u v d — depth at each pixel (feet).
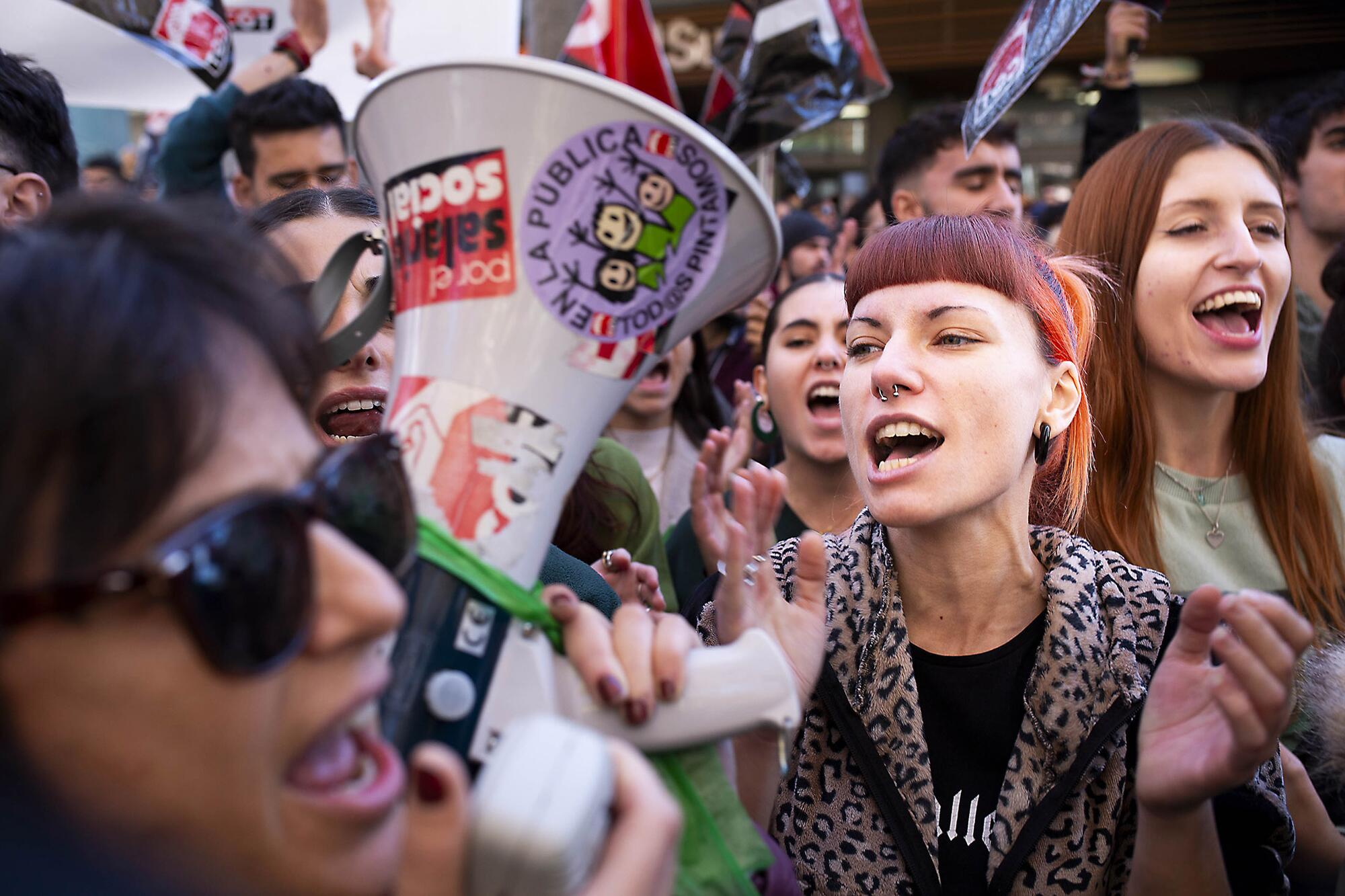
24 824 1.85
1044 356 4.69
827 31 11.55
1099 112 11.51
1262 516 6.72
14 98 5.76
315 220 4.60
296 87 10.56
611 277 2.76
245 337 2.19
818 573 3.60
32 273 1.94
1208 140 6.64
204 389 1.99
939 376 4.38
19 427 1.82
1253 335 6.46
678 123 2.64
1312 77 26.58
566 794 2.09
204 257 2.20
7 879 1.78
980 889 4.23
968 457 4.36
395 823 2.29
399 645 2.64
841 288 9.21
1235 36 24.64
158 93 11.43
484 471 2.72
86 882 1.82
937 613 4.71
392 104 2.79
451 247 2.78
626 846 2.24
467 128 2.71
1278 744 4.38
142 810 1.92
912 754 4.35
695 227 2.78
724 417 10.89
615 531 6.75
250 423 2.13
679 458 10.48
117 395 1.85
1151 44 25.32
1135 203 6.70
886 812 4.31
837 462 8.93
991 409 4.36
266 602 2.01
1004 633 4.66
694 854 2.89
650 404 10.15
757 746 3.76
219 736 1.95
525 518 2.75
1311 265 11.32
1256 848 4.24
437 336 2.81
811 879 4.38
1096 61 27.58
